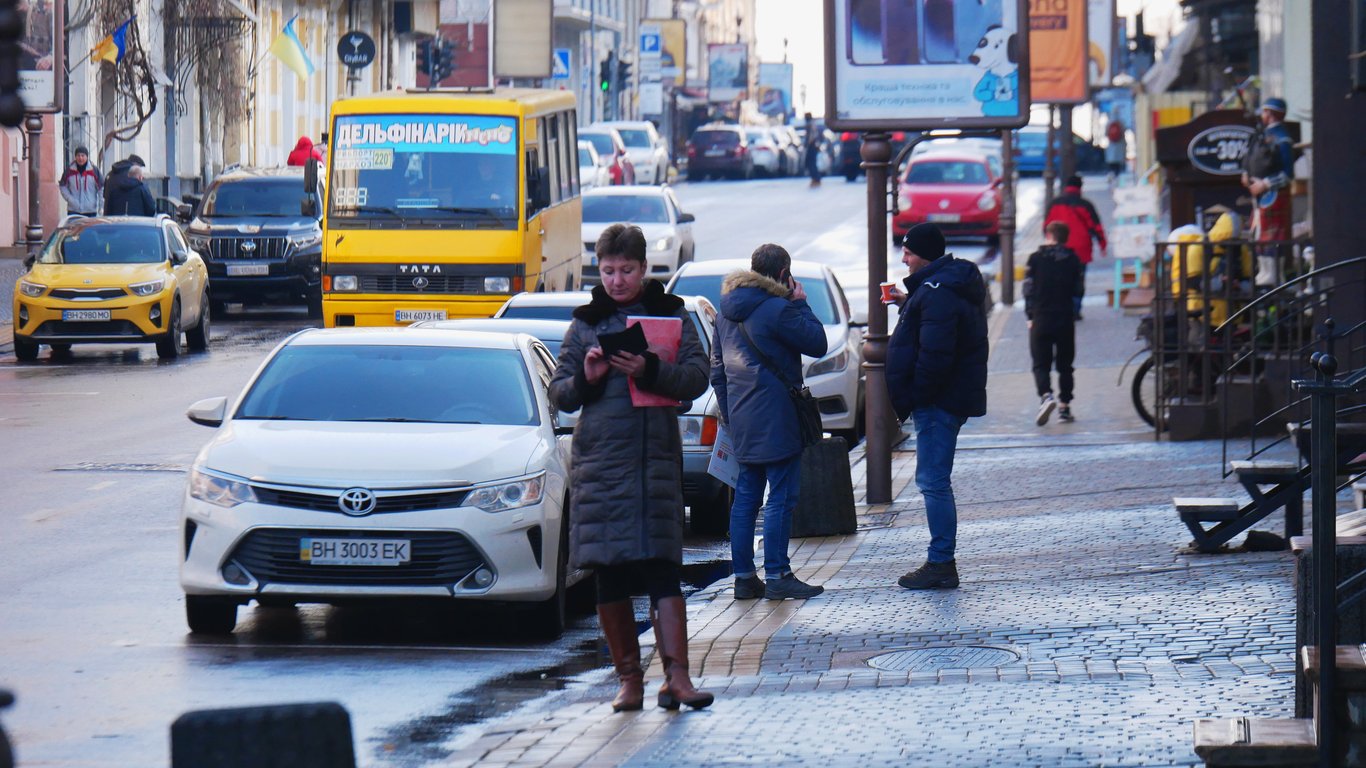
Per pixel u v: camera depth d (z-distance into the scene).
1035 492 41.91
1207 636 24.39
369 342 30.95
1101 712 20.23
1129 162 183.88
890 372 29.84
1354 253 42.12
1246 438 49.91
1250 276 51.31
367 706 22.80
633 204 99.31
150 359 71.31
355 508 26.61
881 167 40.78
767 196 178.00
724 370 29.39
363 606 30.20
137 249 73.00
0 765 14.10
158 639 26.97
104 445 48.25
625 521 20.66
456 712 22.45
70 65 112.75
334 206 68.31
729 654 25.08
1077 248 85.81
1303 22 72.75
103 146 110.50
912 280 29.72
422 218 67.88
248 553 26.75
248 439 27.89
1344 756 16.70
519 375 30.27
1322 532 16.81
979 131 40.44
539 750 19.38
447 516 26.59
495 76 160.75
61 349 75.88
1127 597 27.73
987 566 31.97
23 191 111.81
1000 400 60.50
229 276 87.56
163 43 126.00
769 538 29.50
